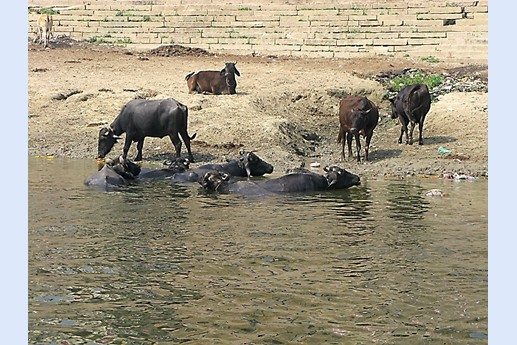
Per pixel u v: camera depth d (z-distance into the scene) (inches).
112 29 1567.4
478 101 927.0
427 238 447.2
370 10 1523.1
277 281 366.9
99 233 452.1
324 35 1461.6
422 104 779.4
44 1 1771.7
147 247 423.2
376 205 542.0
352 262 397.7
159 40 1519.4
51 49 1350.9
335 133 872.3
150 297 344.2
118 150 784.9
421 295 347.3
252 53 1411.2
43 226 467.8
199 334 302.8
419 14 1471.5
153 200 552.7
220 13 1574.8
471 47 1342.3
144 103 725.9
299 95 962.1
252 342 295.0
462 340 296.8
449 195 578.6
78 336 300.7
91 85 992.2
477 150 759.7
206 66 1195.9
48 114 895.1
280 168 711.7
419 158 741.9
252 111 885.8
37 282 362.3
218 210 520.7
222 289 355.3
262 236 448.8
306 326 310.7
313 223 483.5
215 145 784.3
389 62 1254.3
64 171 673.6
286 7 1572.3
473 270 384.5
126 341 296.5
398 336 300.5
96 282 363.6
